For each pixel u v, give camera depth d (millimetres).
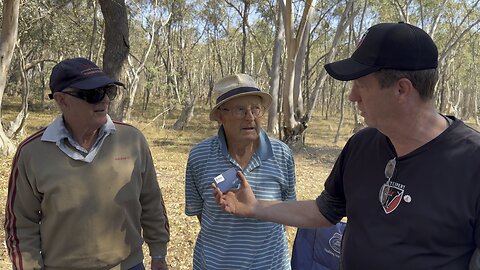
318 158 15406
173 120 30797
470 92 50406
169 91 28156
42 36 22438
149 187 2482
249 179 2334
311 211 1950
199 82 51000
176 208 7355
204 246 2395
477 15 27938
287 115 16469
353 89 1556
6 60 11734
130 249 2342
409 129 1466
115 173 2230
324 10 23688
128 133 2346
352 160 1689
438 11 25219
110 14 11555
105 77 2107
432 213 1393
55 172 2119
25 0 17922
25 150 2145
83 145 2205
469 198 1363
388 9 25312
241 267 2287
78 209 2145
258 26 30844
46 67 30219
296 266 2756
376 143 1619
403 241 1441
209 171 2375
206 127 26906
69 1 21531
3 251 4848
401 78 1397
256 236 2312
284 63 27953
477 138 1411
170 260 5082
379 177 1555
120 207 2250
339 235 2676
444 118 1525
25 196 2172
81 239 2174
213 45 40344
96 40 24422
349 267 1618
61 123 2172
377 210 1528
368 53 1440
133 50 36031
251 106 2264
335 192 1858
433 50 1416
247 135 2283
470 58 36656
